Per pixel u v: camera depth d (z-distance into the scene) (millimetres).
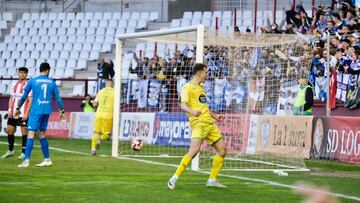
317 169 34156
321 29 51125
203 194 23047
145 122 50750
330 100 47375
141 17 77688
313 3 56406
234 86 41906
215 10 74375
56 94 33000
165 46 68000
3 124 61812
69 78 68875
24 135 37062
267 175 30766
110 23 78062
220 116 25078
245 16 68500
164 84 50406
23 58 79125
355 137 36688
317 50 48562
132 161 37000
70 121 61312
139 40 42094
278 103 40844
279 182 27562
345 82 46812
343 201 21750
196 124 24484
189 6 77500
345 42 47312
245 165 35812
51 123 63719
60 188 24125
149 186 25219
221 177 29359
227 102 42281
